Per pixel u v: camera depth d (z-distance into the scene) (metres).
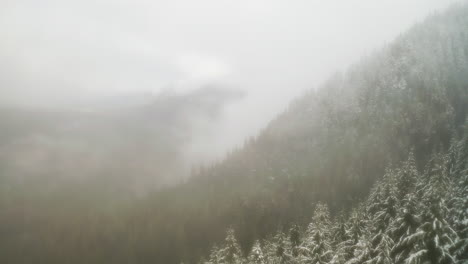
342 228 30.75
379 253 20.03
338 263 23.09
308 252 27.34
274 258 33.44
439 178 25.88
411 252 19.50
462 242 18.78
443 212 19.45
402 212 22.80
